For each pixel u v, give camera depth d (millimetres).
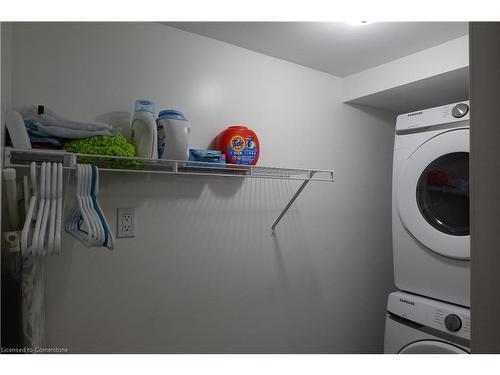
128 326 1372
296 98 1885
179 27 1502
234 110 1661
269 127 1775
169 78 1481
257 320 1716
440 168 1616
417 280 1680
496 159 359
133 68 1396
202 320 1553
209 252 1582
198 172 1427
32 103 1185
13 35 1154
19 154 955
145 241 1419
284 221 1830
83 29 1296
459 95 1963
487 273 362
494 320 355
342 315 2027
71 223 1016
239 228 1676
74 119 1263
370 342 2131
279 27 1494
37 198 933
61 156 1000
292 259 1850
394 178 1813
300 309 1866
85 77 1292
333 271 2008
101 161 1189
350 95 2057
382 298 2213
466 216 1501
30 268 875
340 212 2055
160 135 1332
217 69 1616
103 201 1332
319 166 1963
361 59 1829
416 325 1623
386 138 2295
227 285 1629
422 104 2154
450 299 1538
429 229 1608
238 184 1680
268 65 1785
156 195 1451
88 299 1290
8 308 895
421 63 1716
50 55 1226
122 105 1363
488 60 372
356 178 2135
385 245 2256
